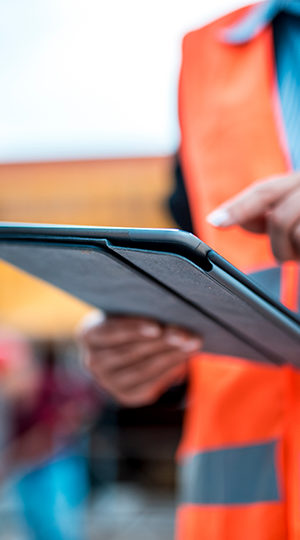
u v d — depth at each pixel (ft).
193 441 3.60
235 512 3.24
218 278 1.75
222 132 3.24
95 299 2.71
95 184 20.83
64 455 12.43
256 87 3.10
